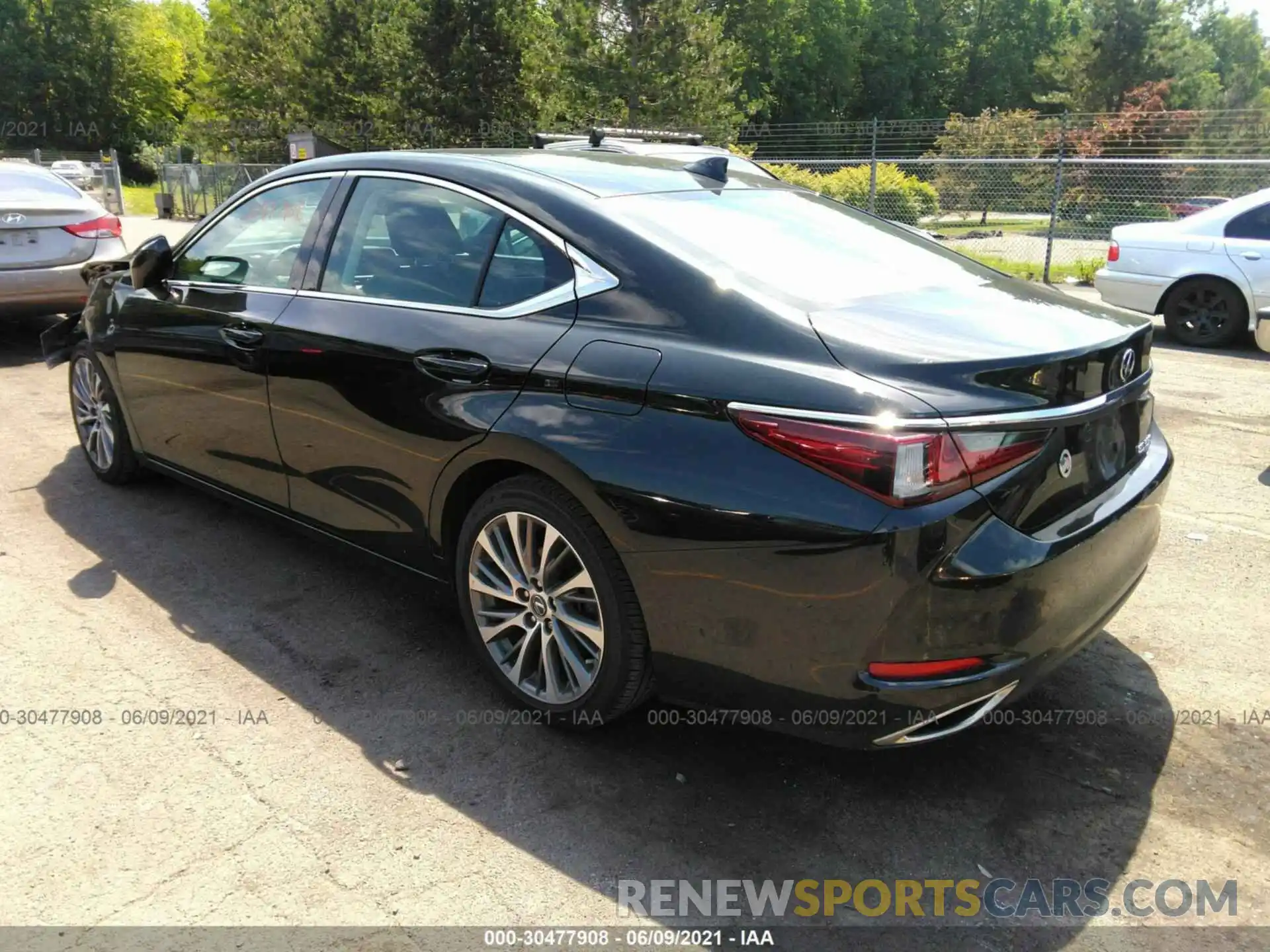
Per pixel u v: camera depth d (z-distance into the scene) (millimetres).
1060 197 16109
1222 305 9109
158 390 4168
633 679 2693
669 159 3592
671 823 2551
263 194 3857
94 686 3135
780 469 2291
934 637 2240
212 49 39875
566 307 2773
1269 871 2396
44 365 7586
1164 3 45469
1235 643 3504
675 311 2590
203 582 3887
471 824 2531
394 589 3867
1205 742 2908
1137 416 2838
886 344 2371
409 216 3262
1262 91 51438
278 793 2635
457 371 2891
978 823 2564
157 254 4094
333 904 2244
